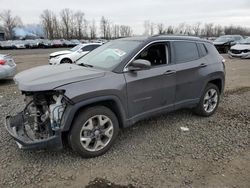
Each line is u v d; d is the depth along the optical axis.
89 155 3.98
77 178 3.52
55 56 16.22
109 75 4.08
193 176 3.56
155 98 4.63
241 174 3.62
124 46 4.68
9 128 4.05
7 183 3.41
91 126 3.96
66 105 3.72
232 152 4.23
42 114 3.95
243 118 5.75
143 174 3.60
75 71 4.13
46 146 3.67
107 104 4.25
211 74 5.55
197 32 75.94
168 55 4.87
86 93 3.75
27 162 3.89
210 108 5.81
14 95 7.96
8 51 38.47
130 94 4.25
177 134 4.88
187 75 5.07
